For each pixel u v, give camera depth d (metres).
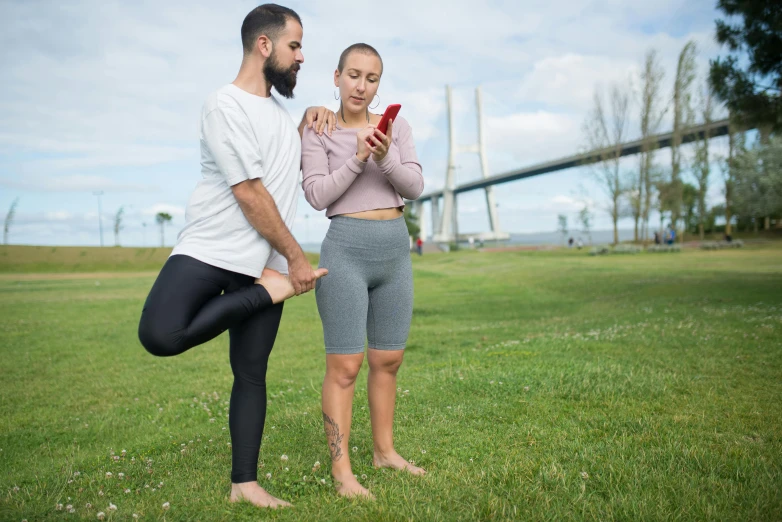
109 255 37.75
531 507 1.91
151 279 23.47
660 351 4.50
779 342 4.55
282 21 2.01
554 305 10.62
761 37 7.65
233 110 1.90
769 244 29.92
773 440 2.50
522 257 27.94
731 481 2.04
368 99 2.19
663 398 3.20
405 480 2.18
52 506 2.08
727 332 5.09
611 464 2.23
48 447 3.63
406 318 2.30
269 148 1.99
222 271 1.94
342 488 2.11
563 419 2.91
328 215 2.20
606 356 4.41
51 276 28.33
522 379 3.64
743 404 3.05
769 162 30.28
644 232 34.00
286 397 4.29
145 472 2.50
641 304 8.50
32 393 5.21
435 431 2.80
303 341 7.75
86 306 12.61
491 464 2.32
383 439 2.38
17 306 12.69
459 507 1.92
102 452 3.34
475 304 11.46
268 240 1.96
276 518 1.88
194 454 2.76
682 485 2.03
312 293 14.77
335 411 2.17
